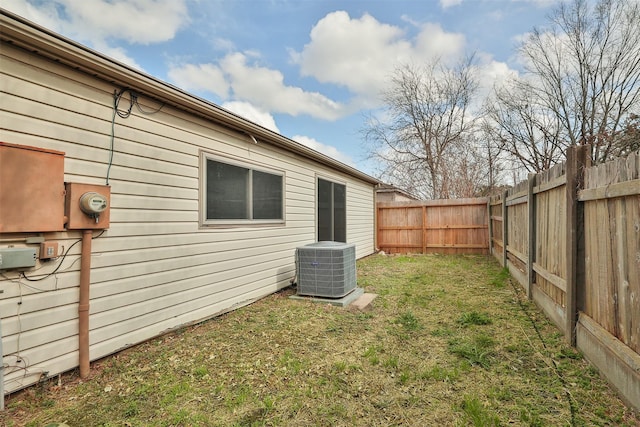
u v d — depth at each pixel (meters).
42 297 2.52
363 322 3.92
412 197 17.64
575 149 2.93
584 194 2.78
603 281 2.49
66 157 2.68
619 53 11.34
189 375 2.69
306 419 2.10
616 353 2.22
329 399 2.32
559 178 3.31
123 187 3.14
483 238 9.87
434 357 2.93
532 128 14.05
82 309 2.72
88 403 2.30
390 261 8.81
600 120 11.97
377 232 11.05
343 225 8.45
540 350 2.97
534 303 4.45
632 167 2.07
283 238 5.75
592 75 12.15
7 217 2.29
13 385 2.34
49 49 2.49
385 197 15.17
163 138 3.56
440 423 2.03
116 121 3.08
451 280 6.14
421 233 10.57
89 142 2.85
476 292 5.18
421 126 17.33
